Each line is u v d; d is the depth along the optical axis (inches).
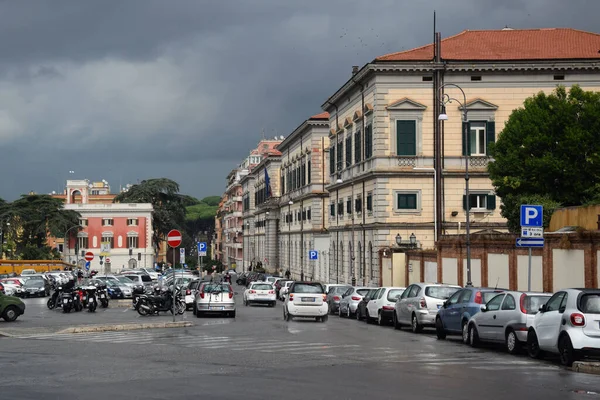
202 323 1489.9
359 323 1633.9
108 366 780.6
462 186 2516.0
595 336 819.4
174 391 621.9
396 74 2517.2
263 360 834.8
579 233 1350.9
